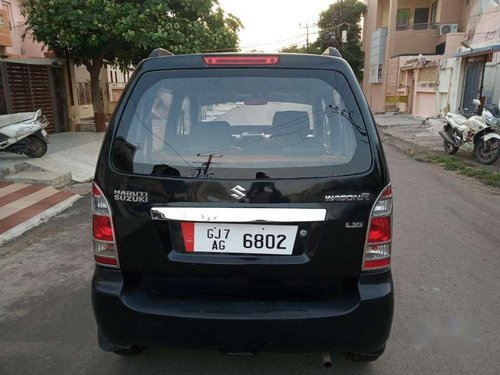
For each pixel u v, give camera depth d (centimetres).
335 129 217
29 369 257
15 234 487
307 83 224
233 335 208
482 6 1888
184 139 221
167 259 212
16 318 314
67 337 290
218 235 208
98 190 217
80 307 329
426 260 409
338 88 221
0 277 382
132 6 1122
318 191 204
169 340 214
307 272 208
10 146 788
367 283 212
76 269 399
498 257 418
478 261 408
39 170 774
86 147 999
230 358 265
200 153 216
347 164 208
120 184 212
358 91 220
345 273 210
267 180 204
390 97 2466
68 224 532
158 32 1099
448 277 374
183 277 215
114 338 220
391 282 216
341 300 212
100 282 220
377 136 215
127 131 219
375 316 209
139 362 262
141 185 211
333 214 205
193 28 1181
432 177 793
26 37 1495
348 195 205
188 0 1195
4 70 1067
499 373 252
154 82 226
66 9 1065
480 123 903
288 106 223
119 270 219
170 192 208
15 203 610
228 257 209
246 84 225
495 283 363
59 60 1293
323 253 207
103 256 220
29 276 384
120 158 216
